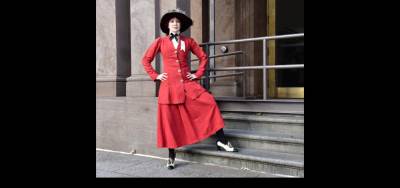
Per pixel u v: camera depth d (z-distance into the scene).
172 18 3.87
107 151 4.86
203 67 3.95
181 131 3.83
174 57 3.80
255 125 4.31
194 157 4.10
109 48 5.38
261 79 6.97
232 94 6.66
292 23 7.14
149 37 4.82
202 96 3.83
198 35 7.25
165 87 3.79
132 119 4.70
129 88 4.96
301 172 3.36
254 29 6.76
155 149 4.45
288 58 7.20
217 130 3.77
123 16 5.45
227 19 6.90
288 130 4.05
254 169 3.64
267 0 7.08
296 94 6.96
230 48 6.86
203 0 7.28
